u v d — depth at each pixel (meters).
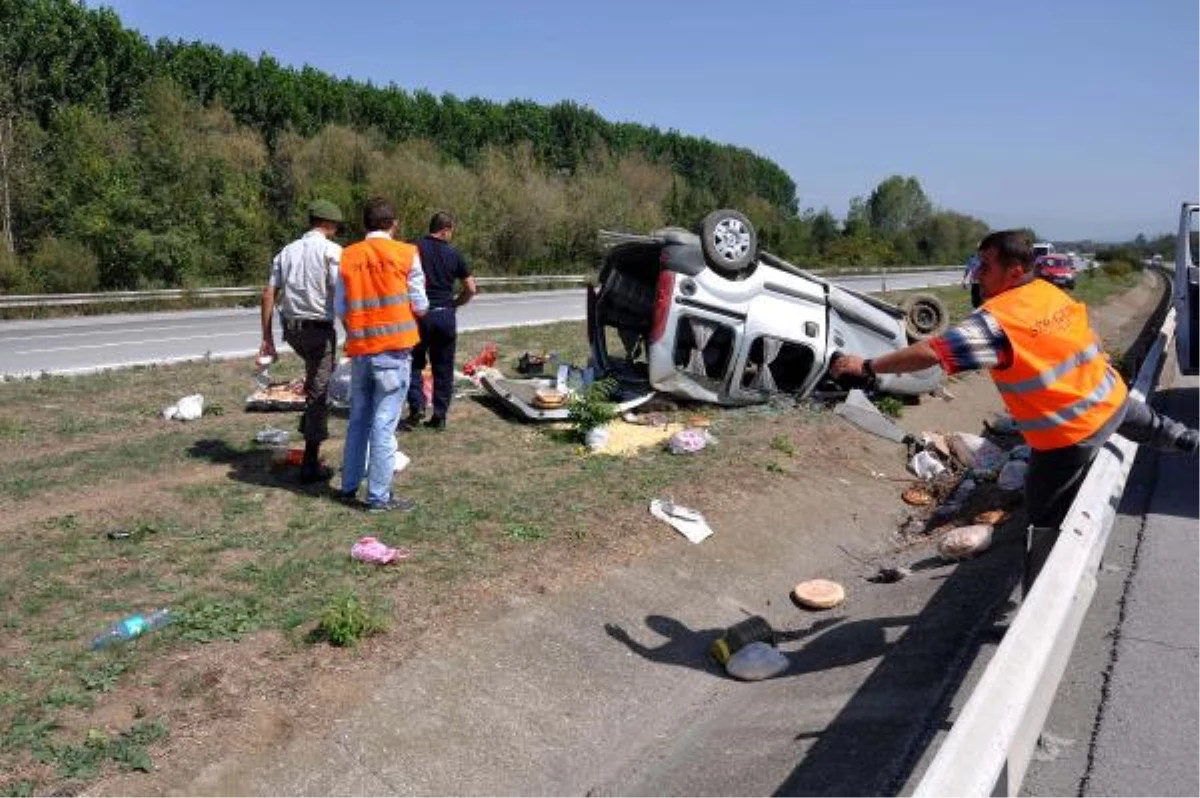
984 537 6.59
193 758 3.68
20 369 12.55
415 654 4.59
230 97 47.25
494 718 4.38
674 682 5.06
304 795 3.70
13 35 36.91
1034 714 3.42
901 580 6.46
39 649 4.42
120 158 31.53
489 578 5.49
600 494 7.13
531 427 9.19
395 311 6.32
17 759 3.58
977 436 9.77
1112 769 3.77
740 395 9.85
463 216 41.50
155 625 4.66
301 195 36.62
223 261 31.94
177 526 6.11
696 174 82.88
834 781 3.86
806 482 8.06
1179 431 4.74
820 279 10.10
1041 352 4.16
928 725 4.11
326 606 4.96
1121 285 42.31
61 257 27.17
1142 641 4.89
